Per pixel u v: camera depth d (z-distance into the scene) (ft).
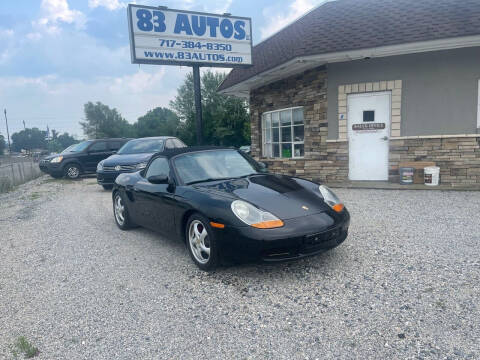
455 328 7.98
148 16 29.19
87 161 46.37
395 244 13.56
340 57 25.20
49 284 11.84
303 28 29.14
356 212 18.79
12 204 28.91
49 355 7.91
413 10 25.70
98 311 9.78
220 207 11.20
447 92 24.34
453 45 23.07
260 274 11.59
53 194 33.60
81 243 16.40
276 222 10.59
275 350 7.62
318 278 11.00
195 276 11.76
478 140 23.85
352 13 27.94
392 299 9.43
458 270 10.93
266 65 30.78
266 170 16.01
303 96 29.66
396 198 21.54
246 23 32.89
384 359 7.11
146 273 12.27
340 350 7.48
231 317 9.07
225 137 135.33
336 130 27.48
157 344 8.09
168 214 13.62
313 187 13.29
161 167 15.46
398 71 25.26
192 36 30.86
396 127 25.72
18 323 9.43
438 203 19.66
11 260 14.61
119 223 18.66
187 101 175.94
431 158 24.98
